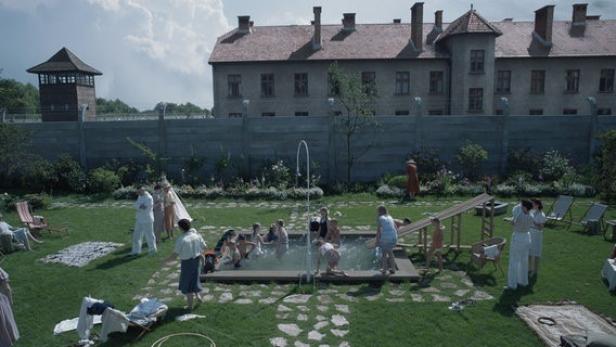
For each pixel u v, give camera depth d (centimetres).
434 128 2236
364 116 2184
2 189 2177
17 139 2045
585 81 3434
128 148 2286
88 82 4416
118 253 1219
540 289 930
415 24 3378
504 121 2214
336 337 740
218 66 3428
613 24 3622
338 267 1131
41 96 4103
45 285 980
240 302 884
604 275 982
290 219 1612
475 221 1548
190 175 2217
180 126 2262
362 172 2269
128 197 2033
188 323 789
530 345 710
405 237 1366
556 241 1288
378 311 835
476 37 3212
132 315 769
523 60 3388
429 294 915
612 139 1775
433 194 2041
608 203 1822
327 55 3347
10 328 656
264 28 3703
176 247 835
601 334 647
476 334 745
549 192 2003
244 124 2239
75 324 795
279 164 2180
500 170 2255
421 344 716
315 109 3425
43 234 1410
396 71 3369
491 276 1016
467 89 3278
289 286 970
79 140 2278
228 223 1555
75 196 2064
